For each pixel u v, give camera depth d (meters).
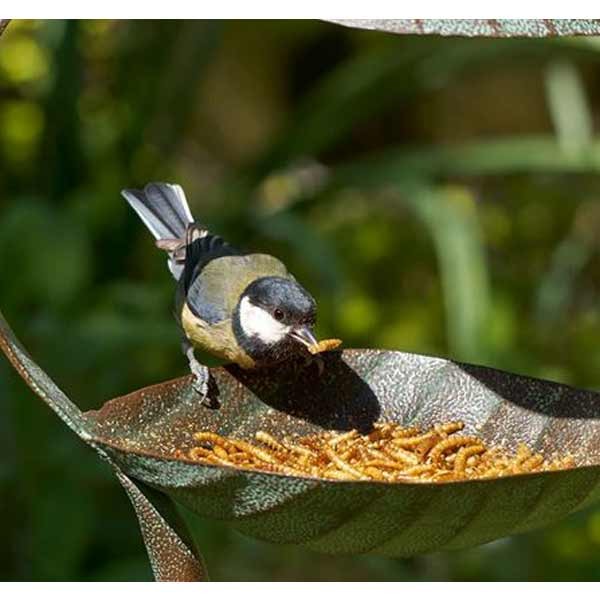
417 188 11.43
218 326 7.53
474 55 11.64
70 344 10.00
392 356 6.68
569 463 6.02
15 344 5.34
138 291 10.91
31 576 9.53
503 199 13.64
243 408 6.46
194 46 12.45
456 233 11.05
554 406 6.32
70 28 11.59
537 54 11.56
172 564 5.45
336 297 11.59
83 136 12.10
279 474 4.87
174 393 6.27
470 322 10.77
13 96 12.77
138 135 12.26
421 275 13.12
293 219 11.72
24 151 12.45
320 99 12.02
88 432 5.32
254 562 10.57
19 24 12.30
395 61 11.77
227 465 5.12
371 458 6.08
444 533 5.16
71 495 9.66
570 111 11.59
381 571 10.69
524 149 11.48
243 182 12.23
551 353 12.33
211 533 10.29
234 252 8.02
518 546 10.48
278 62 15.14
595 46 11.24
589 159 11.37
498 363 11.44
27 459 9.64
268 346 7.25
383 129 15.07
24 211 10.70
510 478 4.90
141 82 12.52
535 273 13.15
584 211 13.38
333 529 5.11
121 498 10.14
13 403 9.67
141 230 11.77
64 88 11.70
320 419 6.56
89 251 11.20
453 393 6.54
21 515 9.66
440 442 6.24
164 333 10.15
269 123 15.16
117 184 12.14
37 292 10.51
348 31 14.97
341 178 11.94
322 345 6.51
